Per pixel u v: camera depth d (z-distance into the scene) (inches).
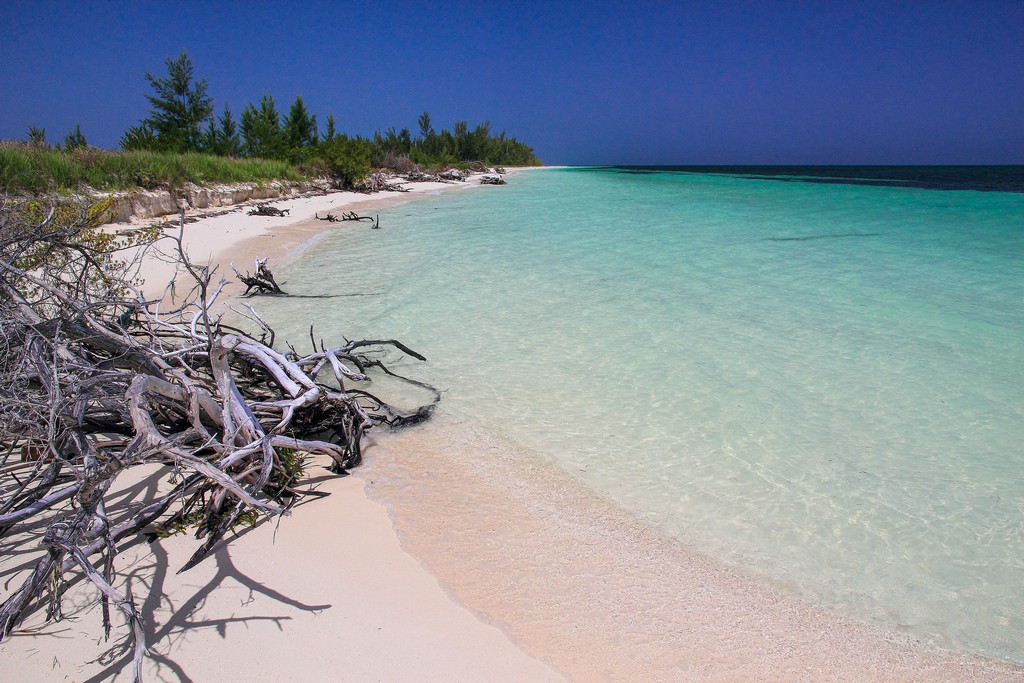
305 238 607.8
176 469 150.9
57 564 109.9
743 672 114.6
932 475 187.3
